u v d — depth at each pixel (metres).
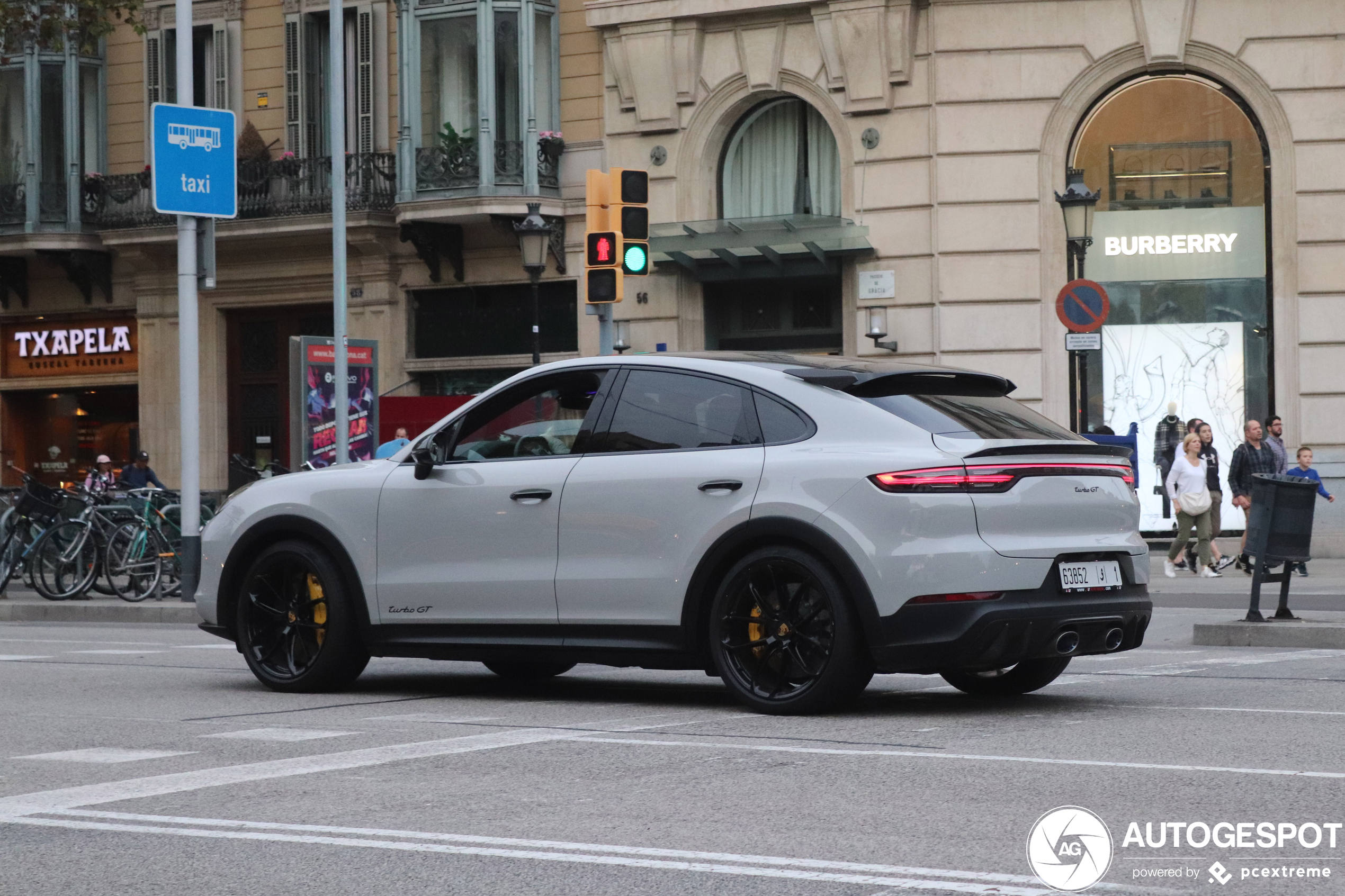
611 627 8.56
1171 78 24.41
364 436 22.09
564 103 27.17
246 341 29.86
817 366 8.55
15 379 31.56
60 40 24.31
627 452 8.66
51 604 18.19
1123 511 8.46
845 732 7.56
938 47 24.62
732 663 8.27
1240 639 12.46
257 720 8.31
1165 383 24.59
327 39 29.08
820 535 7.95
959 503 7.79
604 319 15.60
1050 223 24.52
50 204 30.17
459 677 10.52
